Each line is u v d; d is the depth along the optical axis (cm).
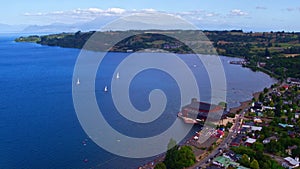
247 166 8906
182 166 8788
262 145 10294
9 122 13250
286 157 9656
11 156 9875
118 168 9175
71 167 9244
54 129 12275
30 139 11262
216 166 9019
